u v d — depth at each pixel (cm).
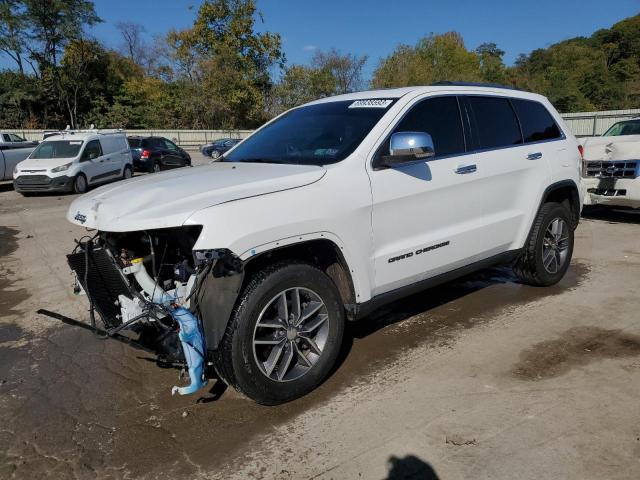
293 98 5294
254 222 312
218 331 306
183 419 340
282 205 327
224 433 322
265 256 338
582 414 322
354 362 407
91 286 354
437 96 440
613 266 639
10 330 505
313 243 352
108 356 441
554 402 337
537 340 432
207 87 4875
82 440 321
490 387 360
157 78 5719
